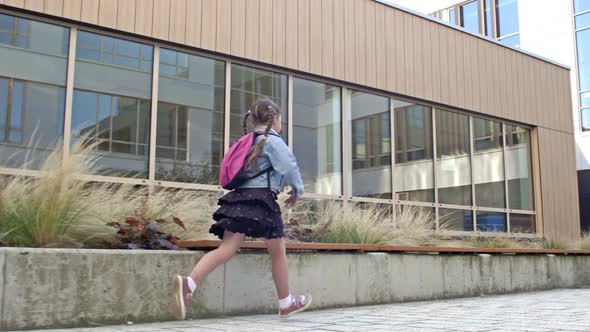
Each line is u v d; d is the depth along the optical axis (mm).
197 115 7055
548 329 3393
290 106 7957
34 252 3531
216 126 7203
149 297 3963
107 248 4320
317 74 8180
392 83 9125
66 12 6098
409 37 9492
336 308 5121
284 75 7977
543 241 10398
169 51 6918
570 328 3451
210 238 4938
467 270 6676
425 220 7852
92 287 3723
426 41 9742
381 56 9031
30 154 5785
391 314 4410
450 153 10016
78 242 4203
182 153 6855
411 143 9445
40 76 5984
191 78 7059
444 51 10008
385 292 5660
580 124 18016
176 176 6770
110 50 6477
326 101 8414
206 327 3555
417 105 9641
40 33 6043
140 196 5020
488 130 10758
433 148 9750
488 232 10219
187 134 6930
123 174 6367
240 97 7473
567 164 11961
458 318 4070
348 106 8672
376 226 6504
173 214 4895
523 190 11211
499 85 10891
